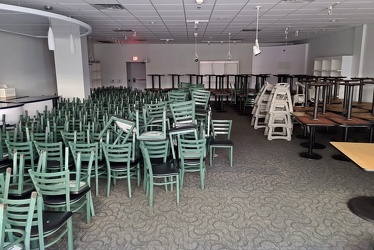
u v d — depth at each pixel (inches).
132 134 174.2
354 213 137.2
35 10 199.0
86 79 368.5
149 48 602.5
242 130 329.1
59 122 221.3
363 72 359.9
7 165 152.0
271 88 323.3
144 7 236.2
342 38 405.1
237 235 120.5
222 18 291.7
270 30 390.0
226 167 203.9
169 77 613.0
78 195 119.7
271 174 189.9
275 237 118.8
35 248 99.0
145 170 158.2
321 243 114.5
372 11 258.4
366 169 108.9
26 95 371.9
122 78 611.8
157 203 149.5
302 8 243.8
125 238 118.9
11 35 341.7
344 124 201.6
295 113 254.1
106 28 362.9
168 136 178.7
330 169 198.7
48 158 153.9
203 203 149.3
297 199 153.2
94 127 196.1
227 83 542.0
